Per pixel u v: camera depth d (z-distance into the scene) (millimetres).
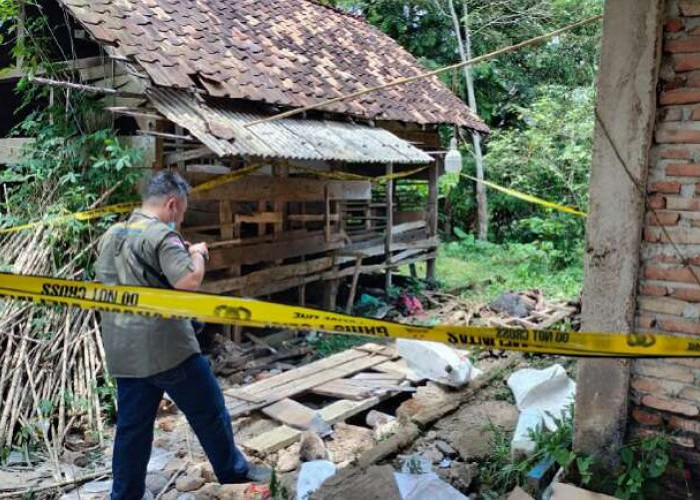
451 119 9688
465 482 3500
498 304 8133
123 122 6777
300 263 7633
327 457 3963
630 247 3086
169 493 3648
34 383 4742
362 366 5688
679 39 2908
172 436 4430
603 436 3258
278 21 9117
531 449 3564
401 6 16312
